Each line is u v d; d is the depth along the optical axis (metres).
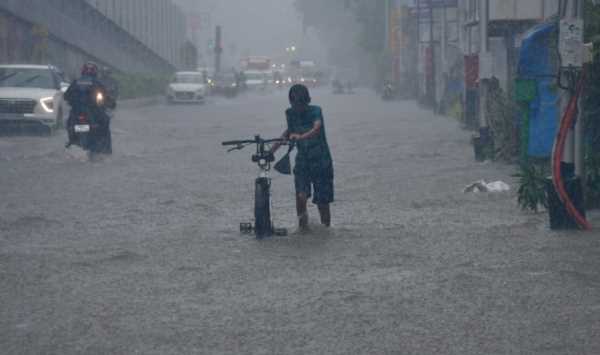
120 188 33.34
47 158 44.44
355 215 26.69
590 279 17.94
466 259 20.03
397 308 15.93
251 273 18.88
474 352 13.39
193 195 31.50
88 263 20.00
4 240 22.98
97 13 114.62
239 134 62.62
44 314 15.74
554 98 38.25
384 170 39.22
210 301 16.56
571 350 13.44
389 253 20.81
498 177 35.88
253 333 14.48
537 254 20.45
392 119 80.50
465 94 67.62
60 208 28.42
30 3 83.88
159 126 71.06
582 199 23.89
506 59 53.78
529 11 47.03
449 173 37.75
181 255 20.86
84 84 44.88
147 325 15.00
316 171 23.78
